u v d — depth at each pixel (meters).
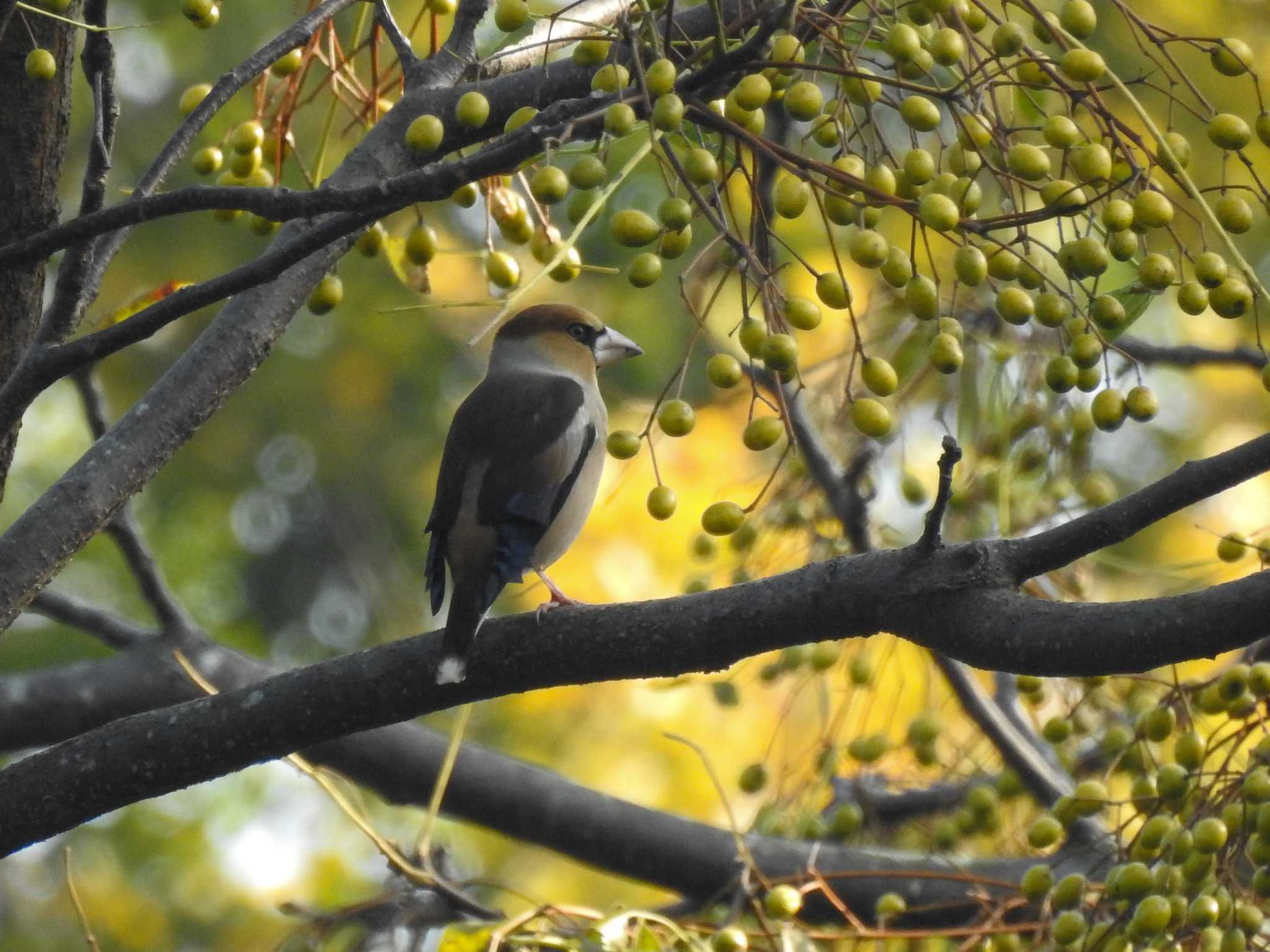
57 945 18.23
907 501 10.49
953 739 11.05
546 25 9.52
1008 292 6.41
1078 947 7.38
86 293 7.31
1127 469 17.64
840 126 6.62
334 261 8.56
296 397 21.52
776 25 6.10
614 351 10.74
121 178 19.91
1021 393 10.20
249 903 18.50
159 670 10.77
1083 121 8.60
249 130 8.32
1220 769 7.44
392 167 8.55
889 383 6.41
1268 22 14.25
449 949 7.61
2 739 10.67
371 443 21.92
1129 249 6.23
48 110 7.59
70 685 10.72
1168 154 6.09
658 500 7.00
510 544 9.23
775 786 12.14
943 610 6.23
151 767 7.11
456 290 19.75
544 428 9.60
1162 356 10.93
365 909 8.50
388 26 8.91
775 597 6.59
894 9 6.48
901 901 8.97
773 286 6.41
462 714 9.02
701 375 13.80
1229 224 6.47
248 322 8.20
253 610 21.86
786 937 7.96
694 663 6.77
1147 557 15.63
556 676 6.99
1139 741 8.09
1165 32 6.69
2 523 19.95
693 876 10.56
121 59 20.06
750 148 6.36
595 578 13.79
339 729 7.13
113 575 20.61
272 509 21.95
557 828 10.69
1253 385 17.59
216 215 8.50
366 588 21.95
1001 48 6.29
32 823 7.09
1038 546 6.26
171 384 8.01
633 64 6.48
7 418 6.88
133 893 18.53
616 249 19.84
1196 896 7.08
